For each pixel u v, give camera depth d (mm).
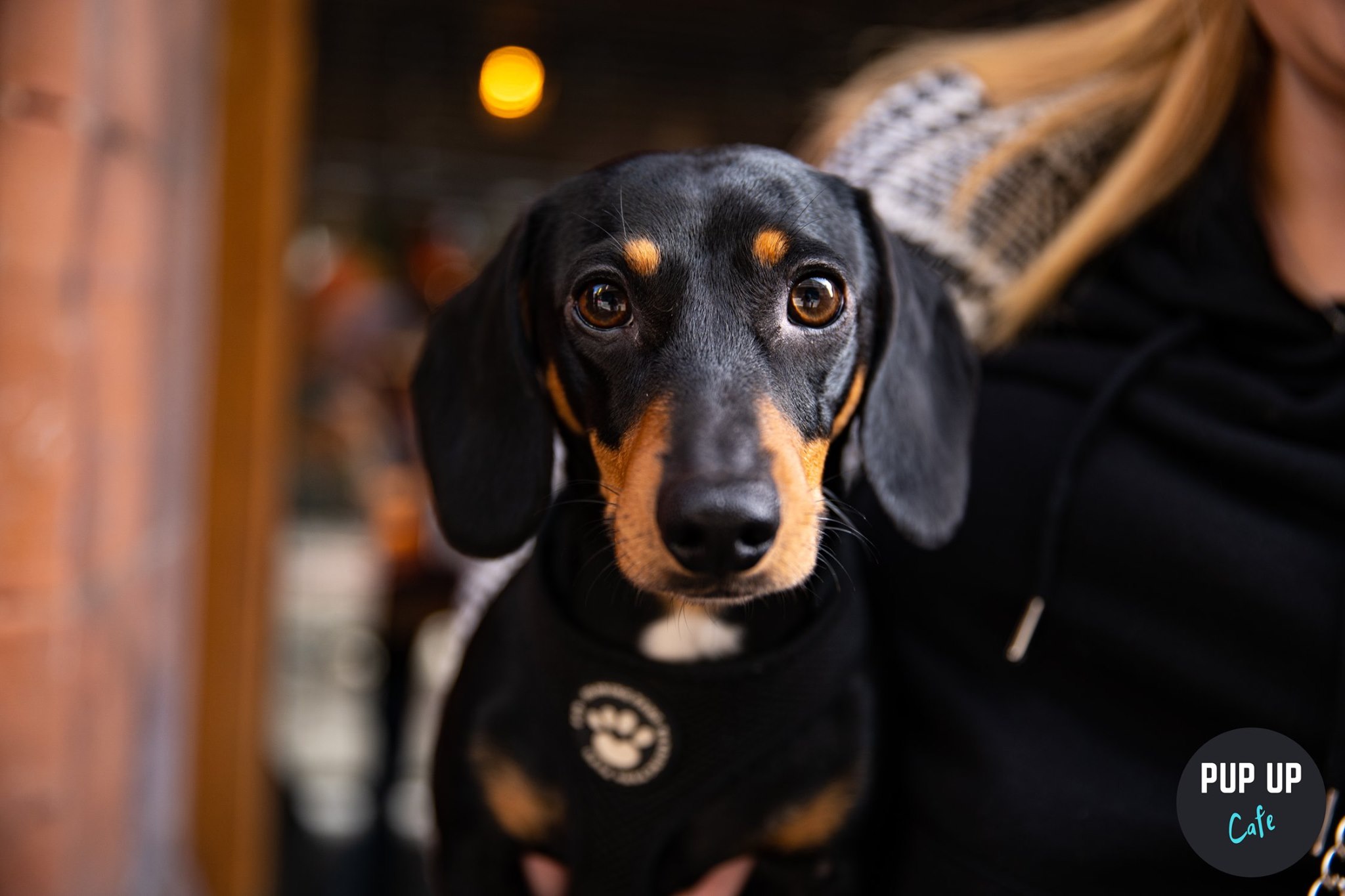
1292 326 1070
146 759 1382
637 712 1076
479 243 8852
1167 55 1382
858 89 1591
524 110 6477
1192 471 1073
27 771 1025
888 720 1185
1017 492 1155
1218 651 1021
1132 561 1061
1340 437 1009
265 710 2455
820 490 1106
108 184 1133
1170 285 1152
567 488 1243
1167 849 1011
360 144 7914
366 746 4199
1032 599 1109
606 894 1119
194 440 1766
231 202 2309
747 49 6277
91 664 1125
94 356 1104
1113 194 1246
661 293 1060
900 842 1172
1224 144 1236
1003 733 1097
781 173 1120
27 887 1033
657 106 7109
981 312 1348
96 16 1072
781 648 1080
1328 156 1141
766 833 1131
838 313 1110
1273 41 1130
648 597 1149
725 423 989
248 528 2365
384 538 3240
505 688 1149
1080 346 1199
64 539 1037
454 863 1190
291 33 2336
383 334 4504
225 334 2324
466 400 1227
